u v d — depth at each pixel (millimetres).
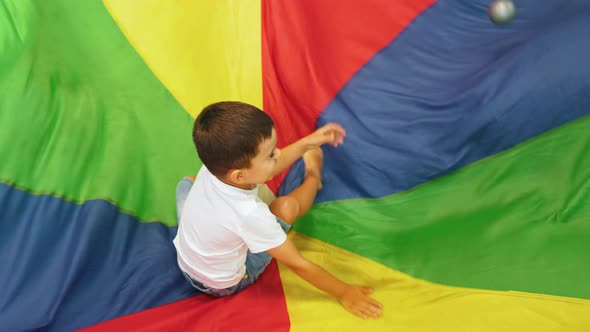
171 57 1798
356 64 1763
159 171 1620
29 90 1585
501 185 1418
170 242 1463
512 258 1304
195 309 1257
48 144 1513
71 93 1653
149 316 1233
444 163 1486
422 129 1555
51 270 1251
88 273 1293
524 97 1435
